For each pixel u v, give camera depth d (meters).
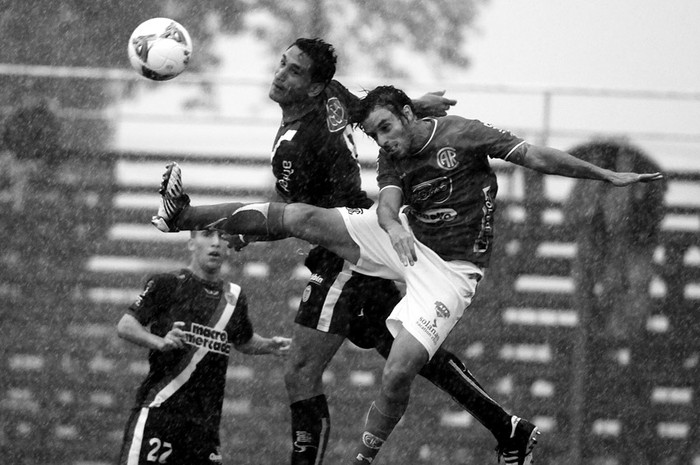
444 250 27.31
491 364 53.03
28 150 55.75
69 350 53.78
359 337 30.73
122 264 55.28
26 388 53.12
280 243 54.53
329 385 52.59
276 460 51.44
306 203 29.95
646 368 52.28
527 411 52.34
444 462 51.38
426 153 26.86
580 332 53.00
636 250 53.31
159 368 34.12
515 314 53.50
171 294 34.41
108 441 52.38
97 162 55.69
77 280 54.94
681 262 53.03
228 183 55.09
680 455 51.47
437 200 27.16
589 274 53.44
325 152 29.03
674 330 52.69
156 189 55.78
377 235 28.14
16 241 55.12
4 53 76.00
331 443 51.66
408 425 51.94
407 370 26.42
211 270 34.75
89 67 76.56
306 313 29.94
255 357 52.91
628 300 53.12
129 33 77.50
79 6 77.38
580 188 54.06
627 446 51.59
